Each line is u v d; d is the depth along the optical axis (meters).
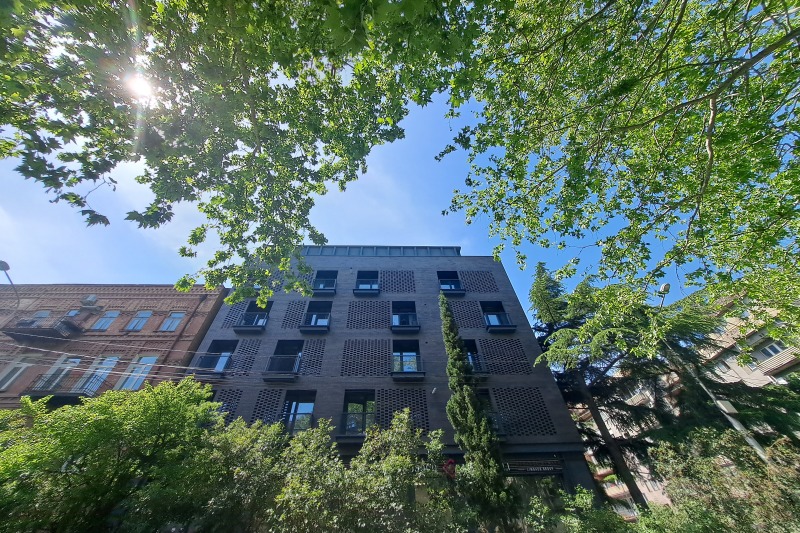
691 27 6.71
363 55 5.72
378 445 9.01
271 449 9.02
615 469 13.50
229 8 4.74
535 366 15.12
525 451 12.17
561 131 7.55
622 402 14.22
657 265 7.50
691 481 8.12
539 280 17.48
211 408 11.00
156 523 7.43
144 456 8.45
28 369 14.09
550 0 6.07
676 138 7.39
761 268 7.89
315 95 7.28
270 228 8.31
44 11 4.26
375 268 20.41
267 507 7.65
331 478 7.42
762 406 11.28
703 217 7.31
